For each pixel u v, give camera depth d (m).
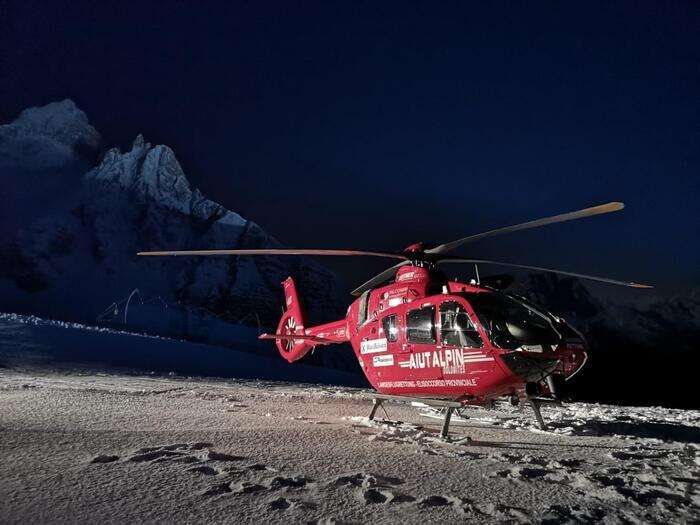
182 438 5.59
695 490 4.16
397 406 10.50
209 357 32.03
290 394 12.58
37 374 16.55
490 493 3.88
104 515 3.18
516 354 6.12
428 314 7.01
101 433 5.72
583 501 3.77
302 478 4.00
